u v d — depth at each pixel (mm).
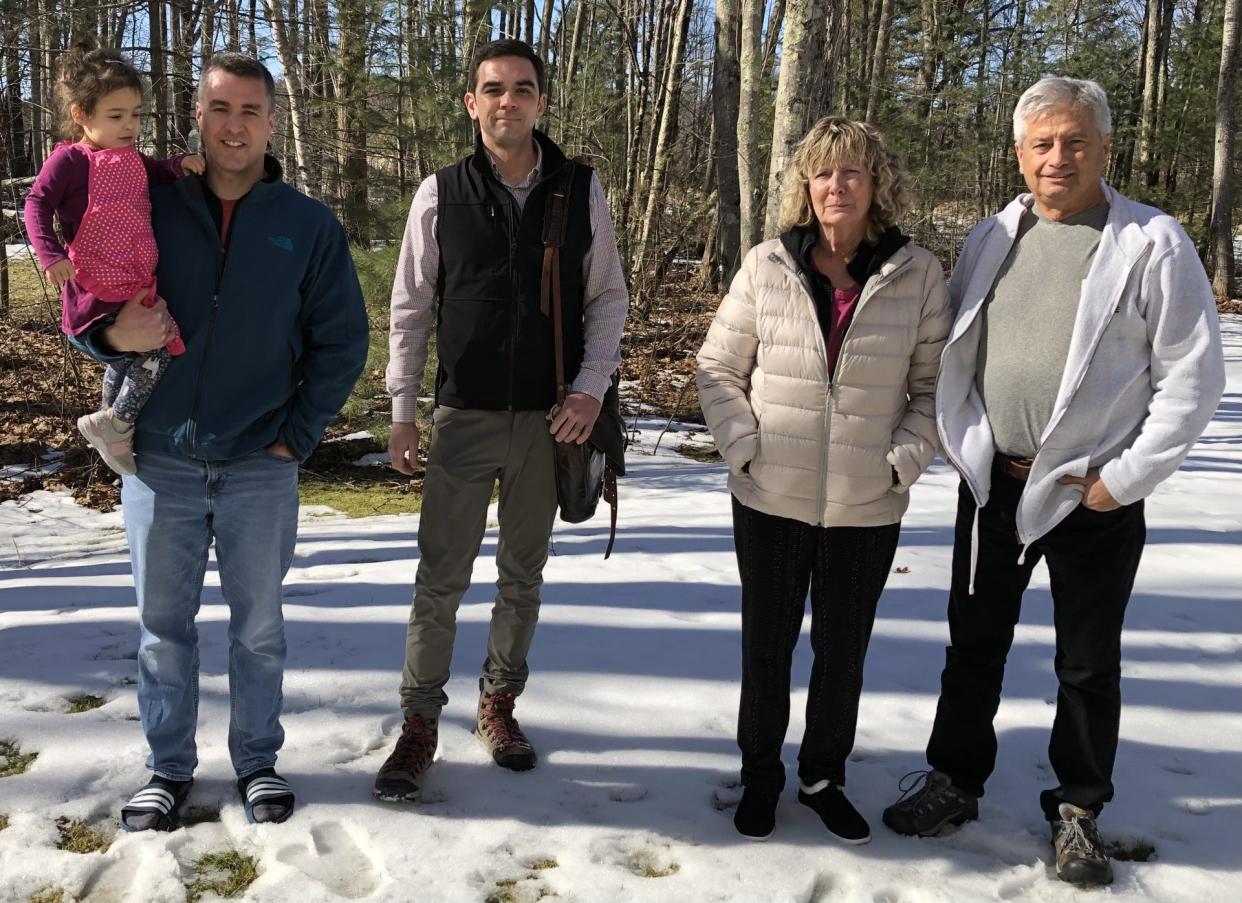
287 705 3389
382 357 7324
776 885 2480
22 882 2412
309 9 10070
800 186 2631
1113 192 2533
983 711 2730
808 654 3914
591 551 5426
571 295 2951
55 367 10461
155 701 2707
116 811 2738
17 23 10305
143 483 2562
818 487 2621
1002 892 2490
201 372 2500
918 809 2725
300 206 2562
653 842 2670
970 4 20172
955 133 18219
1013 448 2564
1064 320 2500
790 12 6805
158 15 10227
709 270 16984
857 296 2596
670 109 14875
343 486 7547
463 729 3258
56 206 2381
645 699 3512
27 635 4055
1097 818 2803
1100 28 23781
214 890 2428
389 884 2422
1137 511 2533
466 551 3002
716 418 2725
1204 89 22844
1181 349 2385
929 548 5434
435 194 2891
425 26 9477
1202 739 3270
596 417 2941
